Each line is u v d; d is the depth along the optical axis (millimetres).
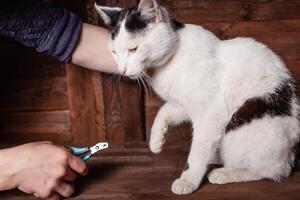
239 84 817
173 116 904
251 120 803
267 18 1021
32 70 1073
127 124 1097
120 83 1064
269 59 845
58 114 1107
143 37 785
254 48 850
